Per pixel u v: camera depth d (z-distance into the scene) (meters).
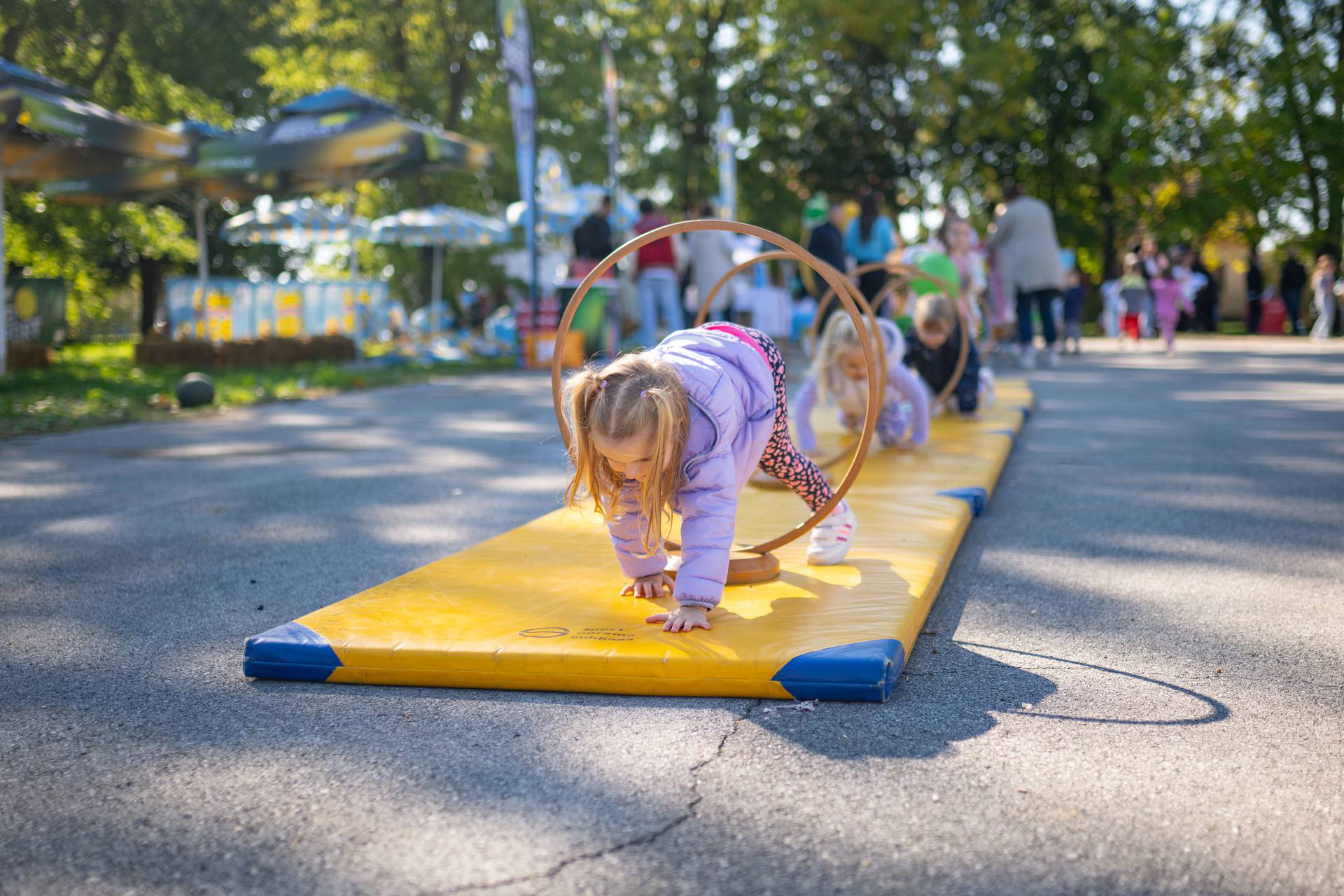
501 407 9.25
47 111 9.94
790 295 19.75
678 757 2.12
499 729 2.29
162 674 2.68
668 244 12.27
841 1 25.22
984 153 29.27
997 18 27.50
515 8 13.32
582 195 19.12
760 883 1.66
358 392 10.79
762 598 2.96
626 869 1.71
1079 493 4.98
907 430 5.77
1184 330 25.91
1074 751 2.12
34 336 14.12
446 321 20.02
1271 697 2.42
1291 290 23.36
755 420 2.91
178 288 15.93
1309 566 3.62
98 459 6.32
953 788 1.97
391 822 1.88
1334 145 24.72
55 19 19.27
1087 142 28.48
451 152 13.16
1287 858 1.71
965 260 9.66
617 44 26.22
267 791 2.02
